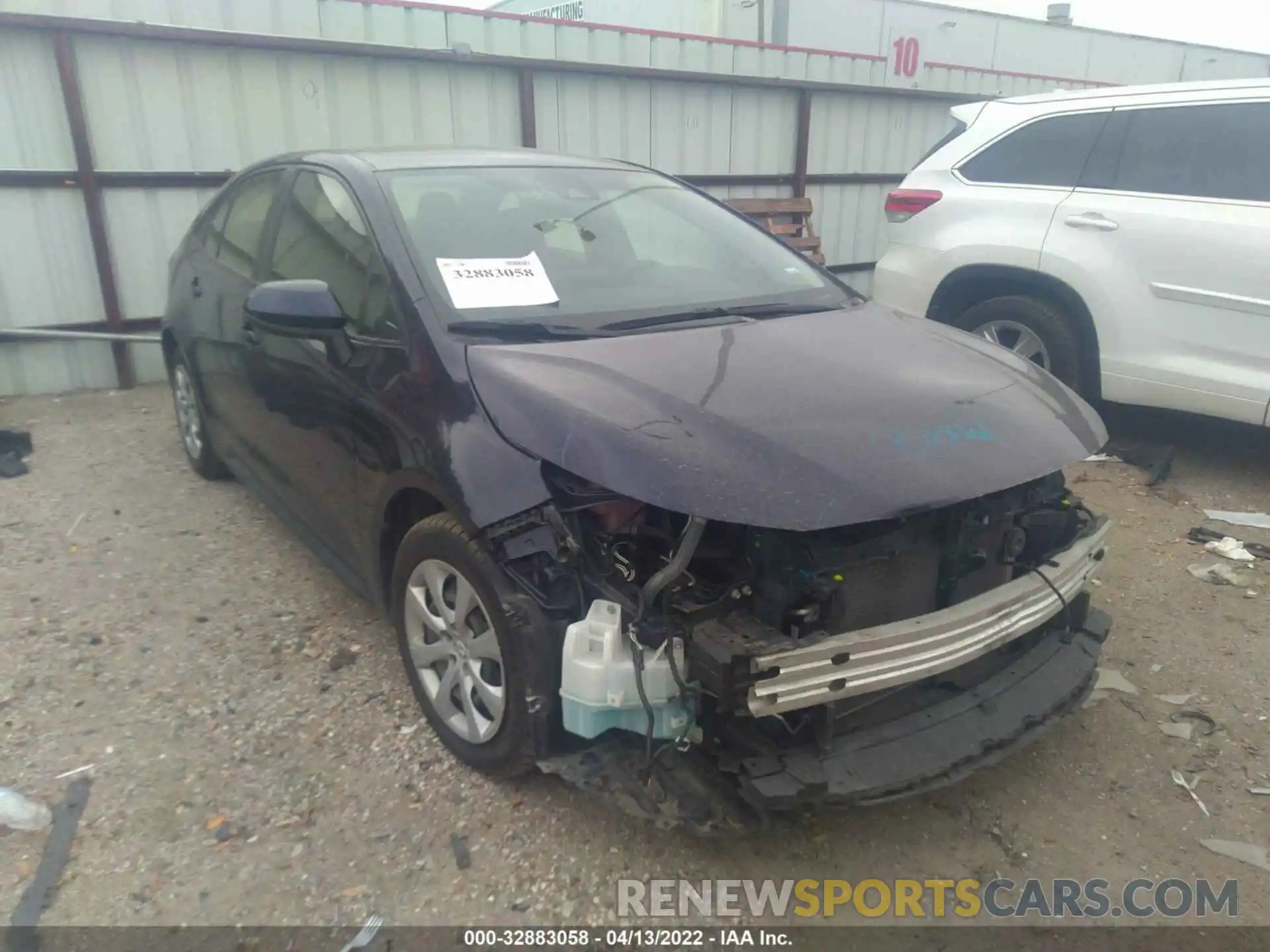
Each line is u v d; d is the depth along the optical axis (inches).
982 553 103.1
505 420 97.0
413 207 124.4
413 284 112.7
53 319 251.8
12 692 123.3
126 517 179.3
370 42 273.9
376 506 115.6
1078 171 210.1
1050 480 110.7
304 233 140.1
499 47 294.4
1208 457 219.8
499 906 91.9
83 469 204.1
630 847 99.2
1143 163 201.0
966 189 226.4
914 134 409.1
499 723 100.7
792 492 85.4
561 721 95.7
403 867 96.0
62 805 103.3
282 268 143.6
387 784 107.3
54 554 163.2
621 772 93.4
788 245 156.4
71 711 119.8
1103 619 121.3
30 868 94.8
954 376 112.0
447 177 134.0
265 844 98.6
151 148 251.3
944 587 100.7
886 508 85.8
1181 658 138.1
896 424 96.3
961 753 94.7
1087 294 204.4
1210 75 752.3
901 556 97.1
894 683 89.3
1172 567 165.8
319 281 117.6
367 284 119.6
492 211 129.4
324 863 96.3
